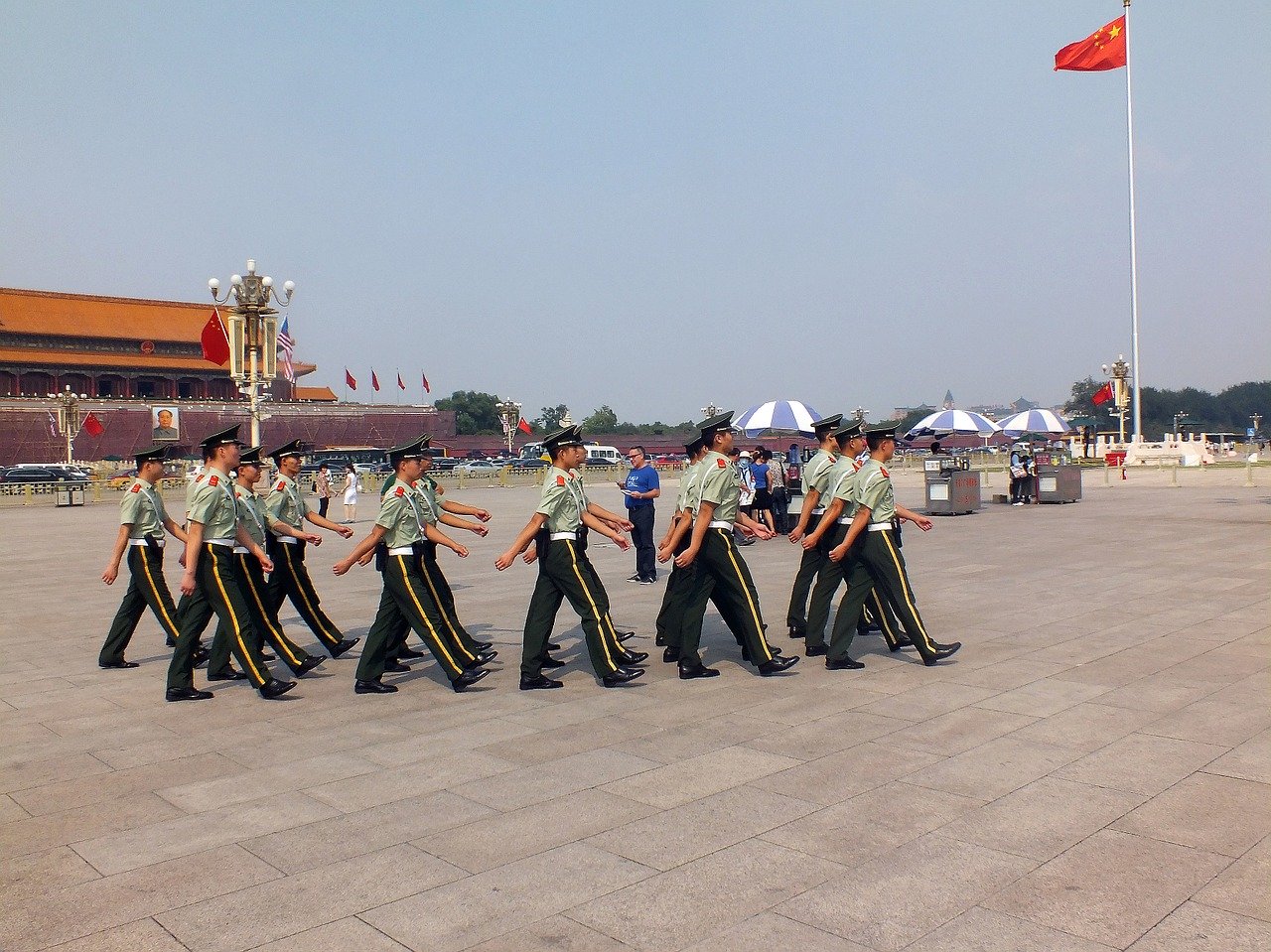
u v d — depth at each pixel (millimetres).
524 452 80562
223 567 7422
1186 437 74938
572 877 4168
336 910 3924
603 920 3795
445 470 60719
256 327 32812
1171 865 4137
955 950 3523
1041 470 26859
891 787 5129
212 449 7434
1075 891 3926
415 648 9359
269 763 5816
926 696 6980
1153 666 7680
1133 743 5762
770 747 5879
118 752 6102
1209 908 3764
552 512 7422
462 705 7125
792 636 9477
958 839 4453
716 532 7645
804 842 4465
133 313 81188
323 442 80938
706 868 4227
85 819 4969
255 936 3734
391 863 4352
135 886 4172
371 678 7570
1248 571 12867
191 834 4738
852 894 3953
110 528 26203
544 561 7535
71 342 76625
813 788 5145
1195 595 11070
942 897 3910
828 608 8586
